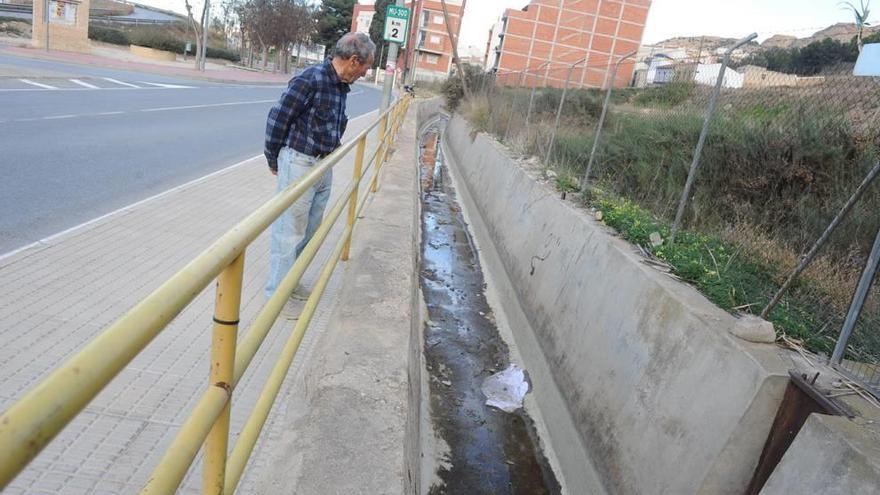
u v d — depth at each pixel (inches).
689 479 133.9
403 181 402.3
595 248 244.4
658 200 315.0
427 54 3065.9
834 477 102.7
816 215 247.8
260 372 137.4
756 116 300.5
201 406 59.8
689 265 196.5
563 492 187.3
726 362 141.5
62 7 1403.8
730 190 292.8
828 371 136.4
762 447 128.1
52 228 212.1
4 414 28.9
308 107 162.2
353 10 3221.0
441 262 385.1
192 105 737.6
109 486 93.7
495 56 3002.0
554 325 249.9
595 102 544.4
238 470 76.0
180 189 298.2
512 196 412.5
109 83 825.5
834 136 265.4
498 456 201.2
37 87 644.1
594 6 2657.5
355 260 225.9
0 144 343.6
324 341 154.6
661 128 368.5
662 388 159.6
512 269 342.0
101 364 35.1
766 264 221.0
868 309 176.2
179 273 48.7
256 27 2377.0
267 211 76.3
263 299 177.0
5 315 140.9
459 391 235.5
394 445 115.8
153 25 2719.0
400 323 171.8
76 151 358.3
